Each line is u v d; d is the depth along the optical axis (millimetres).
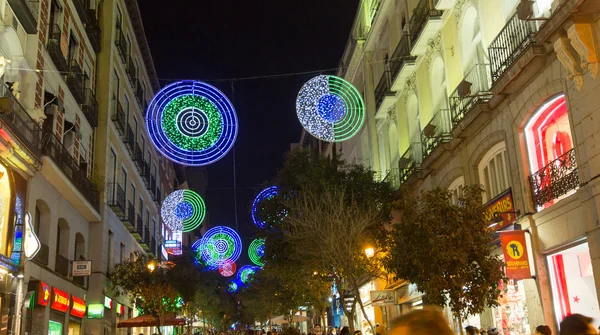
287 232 20547
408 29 23812
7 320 15820
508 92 14836
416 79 23375
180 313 35938
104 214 26109
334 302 40125
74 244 23281
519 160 14609
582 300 12984
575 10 11312
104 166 26625
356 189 21391
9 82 17000
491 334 12297
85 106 24812
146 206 38688
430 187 21281
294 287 25703
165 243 46656
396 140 27875
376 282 28844
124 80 31938
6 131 15141
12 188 16344
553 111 13727
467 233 11641
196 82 14180
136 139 35781
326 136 17203
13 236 16344
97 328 25281
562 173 12992
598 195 11281
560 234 12961
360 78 33250
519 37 14344
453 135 18328
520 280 15023
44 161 18312
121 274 27469
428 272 11750
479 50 17688
